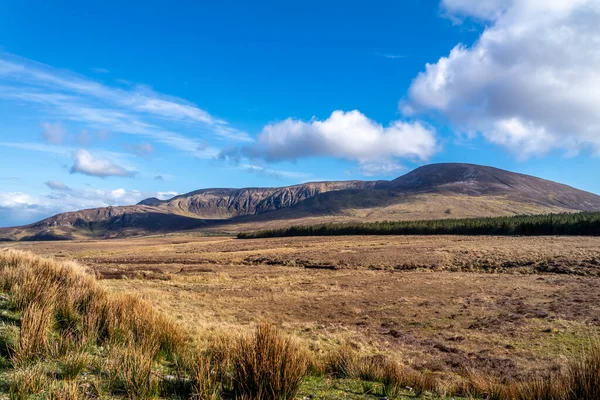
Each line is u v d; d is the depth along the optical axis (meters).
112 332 8.69
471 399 7.16
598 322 16.75
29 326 7.21
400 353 13.92
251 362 6.27
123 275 37.59
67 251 81.94
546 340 14.94
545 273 35.41
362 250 57.56
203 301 25.34
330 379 8.02
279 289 31.39
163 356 8.47
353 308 23.56
